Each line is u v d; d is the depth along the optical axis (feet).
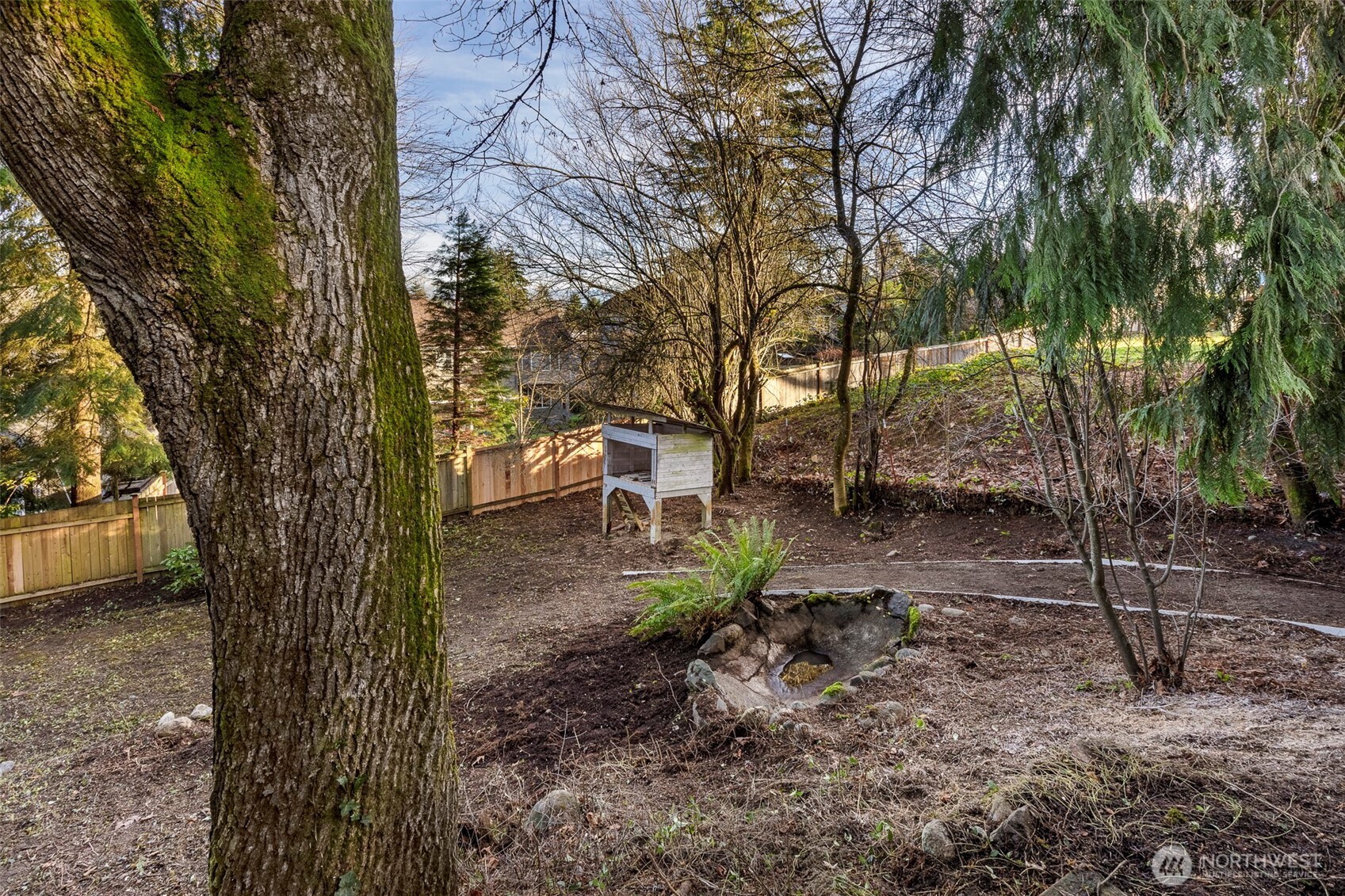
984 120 8.64
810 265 34.14
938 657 13.74
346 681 5.82
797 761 10.15
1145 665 11.63
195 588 29.48
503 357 48.62
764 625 16.05
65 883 9.87
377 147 6.12
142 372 5.40
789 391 52.47
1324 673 11.61
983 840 6.90
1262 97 7.12
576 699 14.26
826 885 6.95
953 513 28.32
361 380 5.87
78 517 29.81
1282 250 6.96
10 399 31.35
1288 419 9.57
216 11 15.98
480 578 27.86
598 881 7.80
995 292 9.16
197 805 11.89
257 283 5.38
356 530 5.83
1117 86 7.43
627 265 36.14
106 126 4.84
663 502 37.63
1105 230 7.56
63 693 19.30
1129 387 10.39
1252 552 19.81
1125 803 6.97
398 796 6.10
